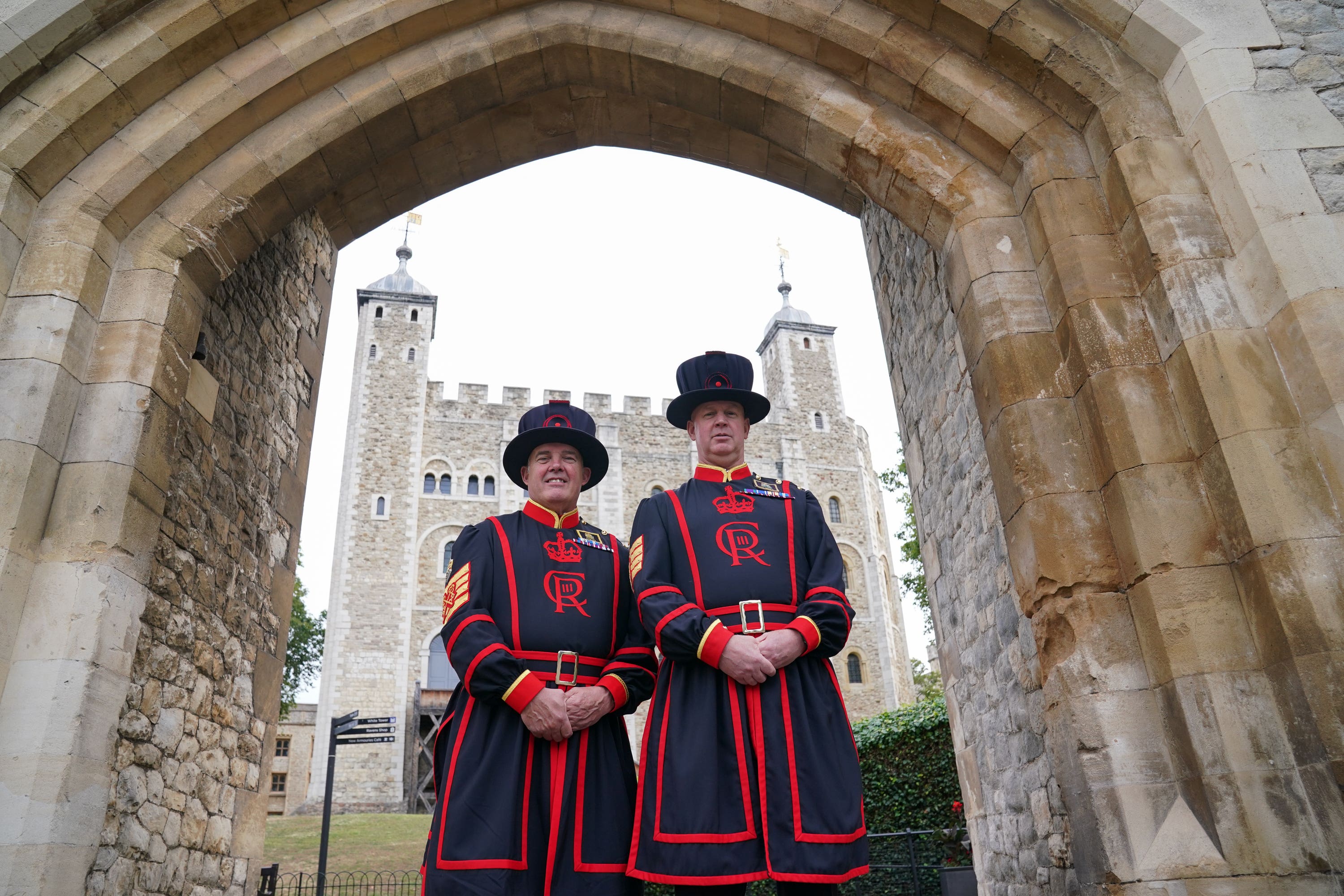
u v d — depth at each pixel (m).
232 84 3.04
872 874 7.15
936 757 7.62
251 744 4.02
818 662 2.23
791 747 2.06
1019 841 3.55
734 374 2.65
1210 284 2.47
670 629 2.13
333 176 3.36
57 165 2.86
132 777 2.95
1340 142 2.52
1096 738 2.29
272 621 4.38
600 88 3.52
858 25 3.03
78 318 2.75
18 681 2.39
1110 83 2.77
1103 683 2.34
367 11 3.15
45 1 2.73
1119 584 2.44
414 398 28.75
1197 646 2.22
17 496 2.48
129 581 2.62
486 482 28.58
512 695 2.17
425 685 25.67
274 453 4.47
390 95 3.24
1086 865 2.29
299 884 9.55
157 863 3.12
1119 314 2.60
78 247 2.81
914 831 6.70
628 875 2.08
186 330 3.02
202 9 2.95
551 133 4.28
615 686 2.30
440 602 26.70
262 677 4.20
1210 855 2.09
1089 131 2.85
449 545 27.48
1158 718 2.29
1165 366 2.53
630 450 30.12
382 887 10.88
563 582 2.45
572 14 3.31
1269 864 2.03
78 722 2.38
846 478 32.22
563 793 2.18
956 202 2.98
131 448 2.70
